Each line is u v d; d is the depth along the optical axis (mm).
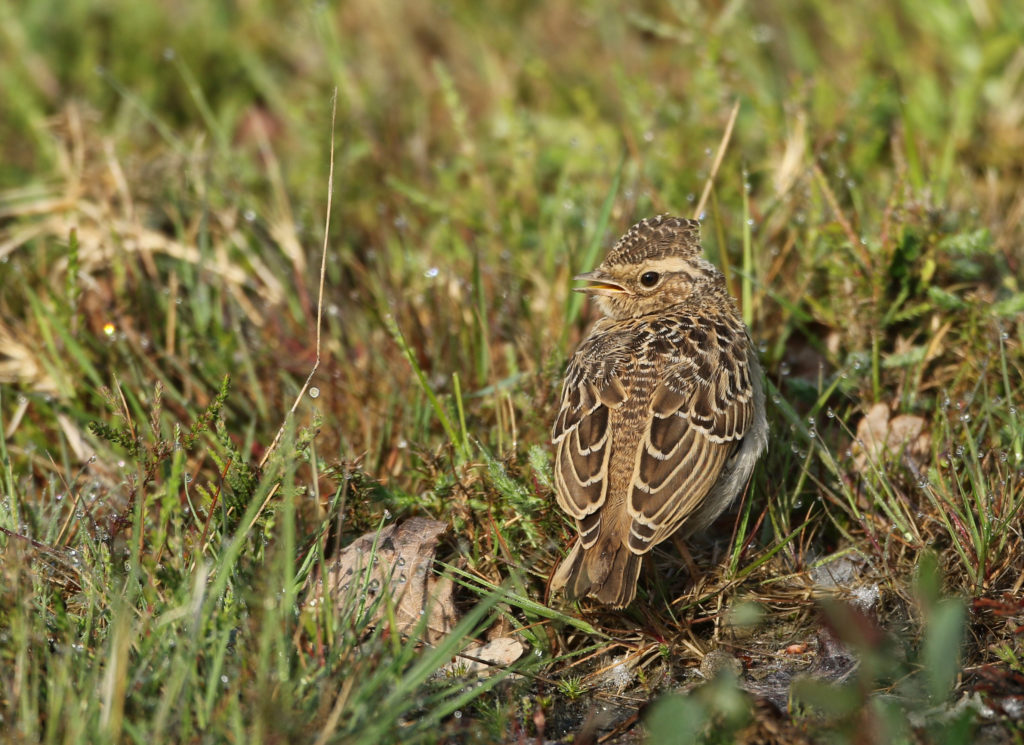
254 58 17078
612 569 8742
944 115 14719
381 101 16219
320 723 7297
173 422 11234
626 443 9156
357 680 7621
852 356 11211
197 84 16562
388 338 11984
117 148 14648
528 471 10055
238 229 13562
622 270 10820
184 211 13852
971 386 10758
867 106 13922
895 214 11727
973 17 15773
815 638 9102
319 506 9000
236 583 8305
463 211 13656
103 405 11414
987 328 11039
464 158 14664
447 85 14305
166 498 8320
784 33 16812
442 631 9008
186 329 12188
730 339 10039
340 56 16297
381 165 14750
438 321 11961
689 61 16109
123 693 7066
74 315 11836
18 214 13820
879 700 8141
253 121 16734
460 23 17812
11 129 16078
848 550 9508
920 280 11531
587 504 8898
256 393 11359
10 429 11172
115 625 7660
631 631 9164
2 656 7660
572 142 14539
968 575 9133
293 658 7816
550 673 8867
